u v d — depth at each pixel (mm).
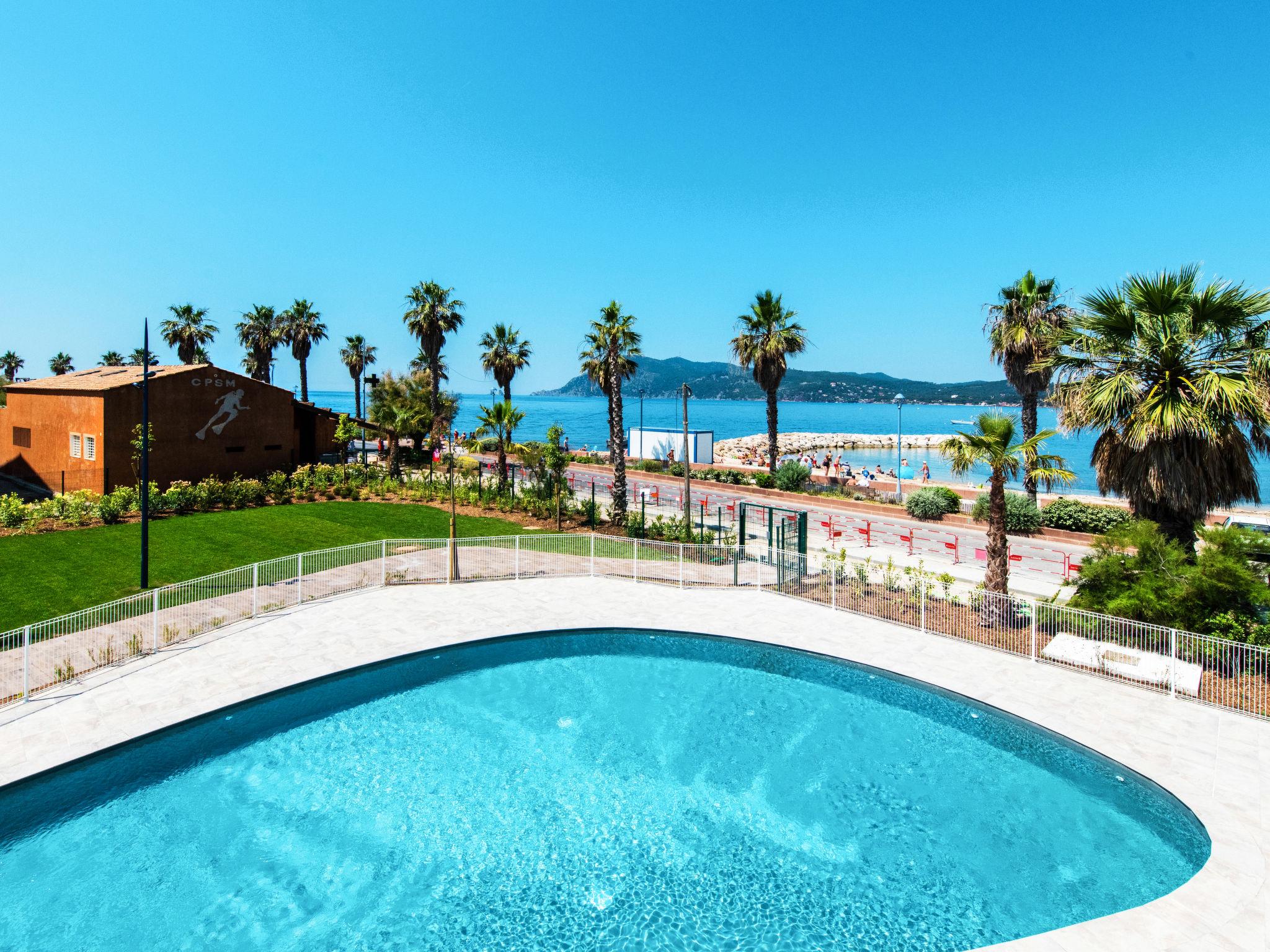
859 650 15391
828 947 7777
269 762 11461
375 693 13891
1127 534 14859
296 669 13930
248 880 8812
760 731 12617
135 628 15922
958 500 33094
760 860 9234
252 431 37219
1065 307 26297
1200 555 14500
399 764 11484
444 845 9523
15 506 24672
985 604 16234
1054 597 17406
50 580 18906
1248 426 13664
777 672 15008
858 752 11891
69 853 9227
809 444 107062
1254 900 7586
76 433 31969
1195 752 10688
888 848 9453
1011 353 27297
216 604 17875
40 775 10023
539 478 34500
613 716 13156
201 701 12359
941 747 12039
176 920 8133
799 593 19703
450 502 34188
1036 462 16141
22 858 9125
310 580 20344
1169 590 13930
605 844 9602
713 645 16391
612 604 18891
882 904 8422
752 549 25828
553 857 9328
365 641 15664
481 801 10516
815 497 38000
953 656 15008
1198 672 12758
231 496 30922
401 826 9930
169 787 10734
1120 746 10922
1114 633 14352
